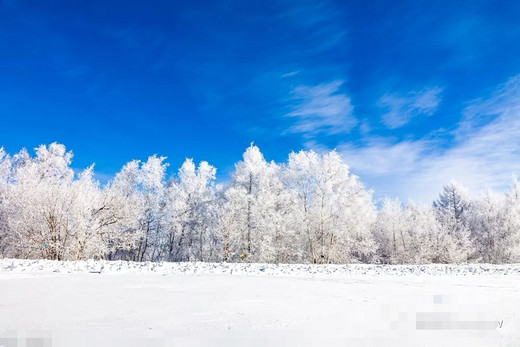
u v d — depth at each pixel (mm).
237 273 13078
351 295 7352
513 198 39656
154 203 35875
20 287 7332
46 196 22766
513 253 35906
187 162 38500
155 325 4141
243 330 3988
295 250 31578
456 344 3635
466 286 9602
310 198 31891
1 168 27109
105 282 8617
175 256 36250
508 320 4926
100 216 24375
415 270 16828
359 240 35156
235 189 32406
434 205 51281
